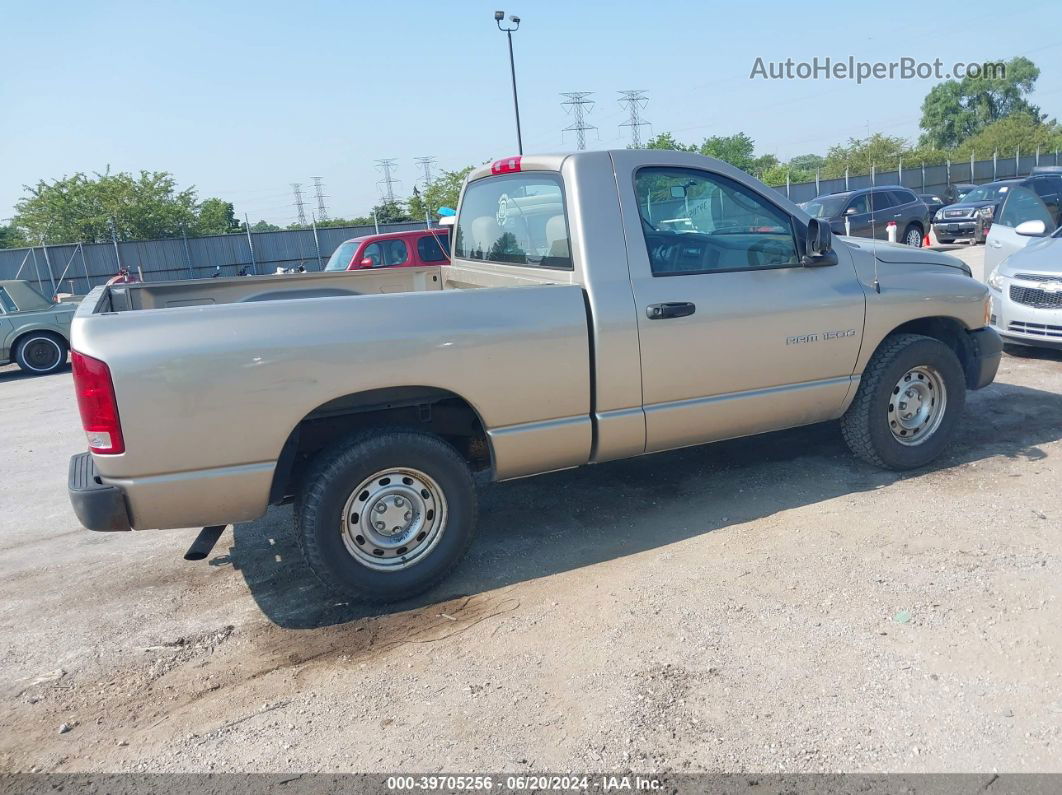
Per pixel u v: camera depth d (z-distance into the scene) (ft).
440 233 44.16
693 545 13.74
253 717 10.02
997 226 31.76
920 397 16.24
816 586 11.91
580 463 13.74
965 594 11.34
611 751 8.82
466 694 10.09
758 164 227.61
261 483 11.40
